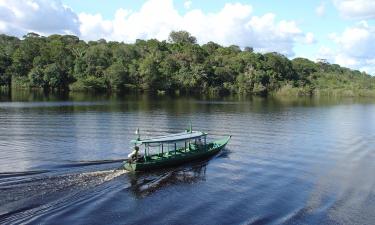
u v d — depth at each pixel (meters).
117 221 31.25
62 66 179.50
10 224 28.69
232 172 45.22
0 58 178.12
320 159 52.56
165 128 71.81
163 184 39.94
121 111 95.56
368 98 196.50
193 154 47.91
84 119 79.19
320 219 33.34
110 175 39.81
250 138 65.75
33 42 196.12
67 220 30.42
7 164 43.03
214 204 35.62
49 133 62.34
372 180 43.84
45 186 35.59
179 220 32.12
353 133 73.56
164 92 183.88
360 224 32.72
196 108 110.62
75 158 46.59
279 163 49.78
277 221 32.66
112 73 176.00
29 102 112.31
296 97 192.75
